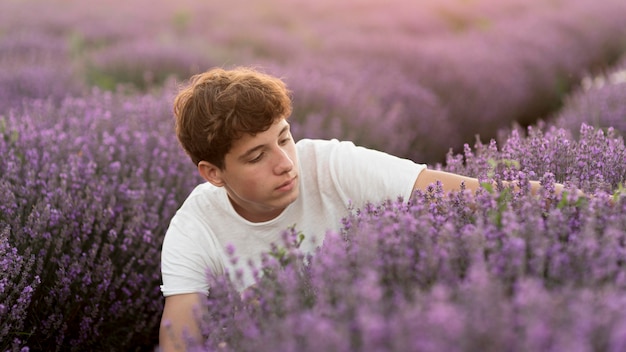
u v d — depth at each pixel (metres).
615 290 1.15
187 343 1.49
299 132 4.56
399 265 1.31
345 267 1.32
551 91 7.29
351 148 1.97
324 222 1.98
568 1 11.97
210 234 1.96
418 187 1.89
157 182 3.06
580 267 1.28
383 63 7.32
